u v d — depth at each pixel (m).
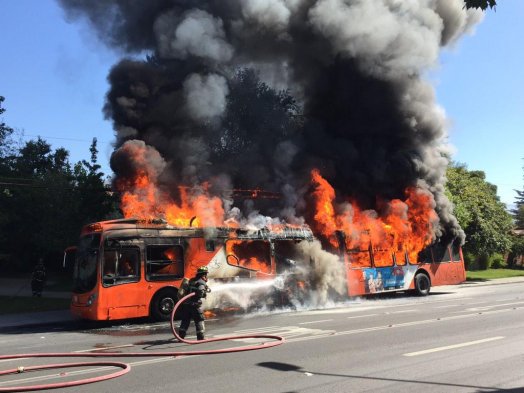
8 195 31.00
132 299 12.65
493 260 43.00
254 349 8.13
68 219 27.14
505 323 10.62
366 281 17.30
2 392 5.75
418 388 5.55
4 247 33.38
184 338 9.58
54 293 21.69
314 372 6.44
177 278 13.42
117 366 7.12
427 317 11.94
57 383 6.12
